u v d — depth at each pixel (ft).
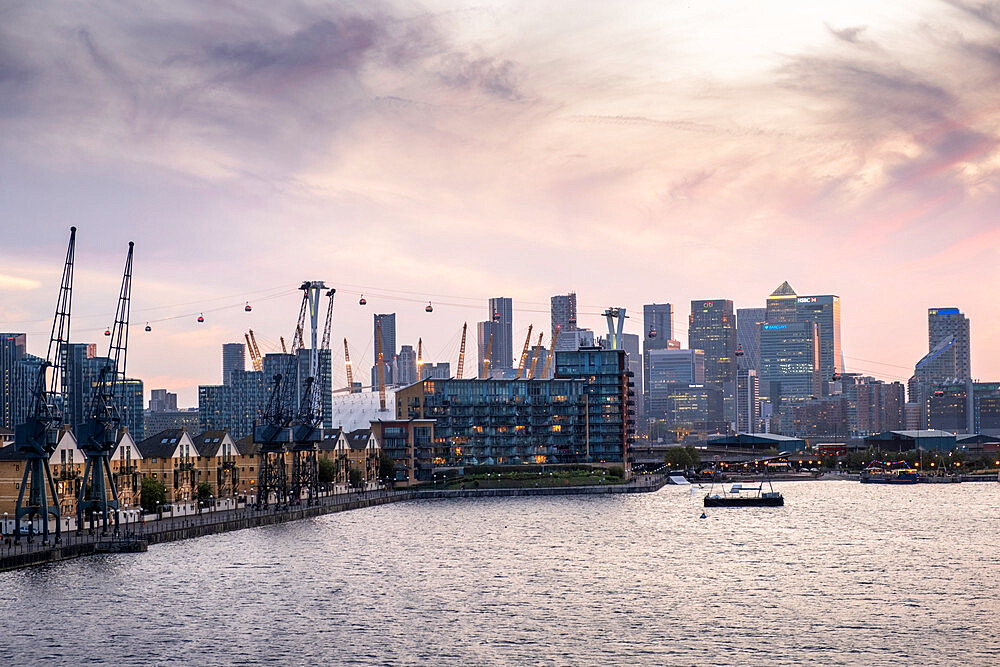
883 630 554.05
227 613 593.01
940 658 501.56
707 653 510.17
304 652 513.86
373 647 522.47
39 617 574.97
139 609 598.34
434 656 506.07
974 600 632.38
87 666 489.67
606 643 528.63
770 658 501.56
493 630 556.51
